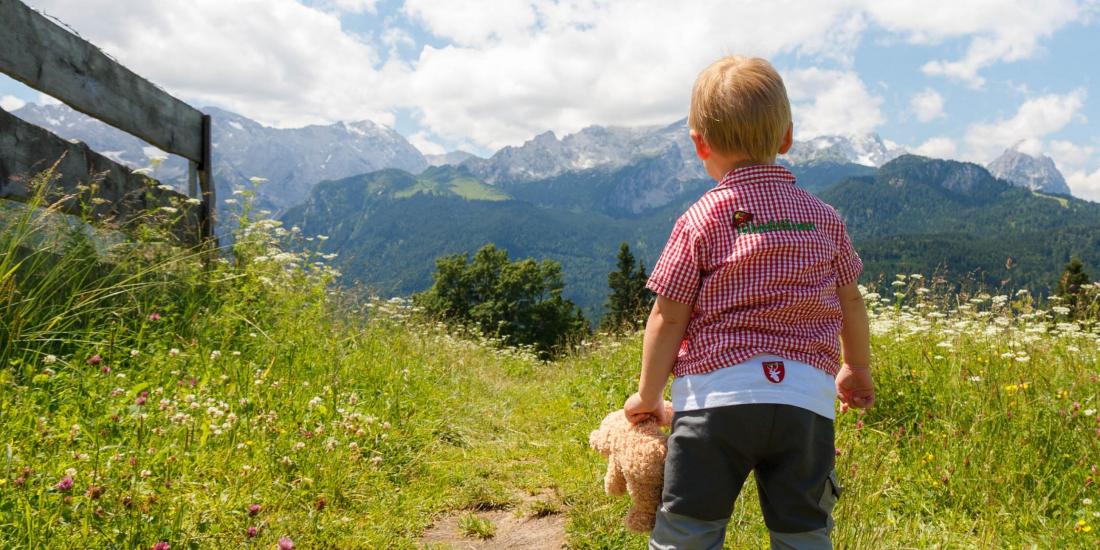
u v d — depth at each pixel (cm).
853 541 295
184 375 460
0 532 260
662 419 238
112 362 433
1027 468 385
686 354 214
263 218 695
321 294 676
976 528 351
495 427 595
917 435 446
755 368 201
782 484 202
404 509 379
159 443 358
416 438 495
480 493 407
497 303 5988
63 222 489
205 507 319
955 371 523
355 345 664
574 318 6262
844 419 467
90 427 357
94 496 273
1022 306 703
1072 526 340
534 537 359
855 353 237
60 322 446
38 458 318
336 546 321
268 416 411
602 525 356
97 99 569
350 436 438
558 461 479
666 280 213
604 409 605
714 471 203
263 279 615
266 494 346
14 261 445
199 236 661
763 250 204
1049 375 520
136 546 268
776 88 218
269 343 564
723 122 217
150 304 516
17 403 358
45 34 505
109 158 602
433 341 923
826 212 221
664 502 211
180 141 710
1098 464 387
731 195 213
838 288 228
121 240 546
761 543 318
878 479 374
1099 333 694
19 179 479
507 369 1068
